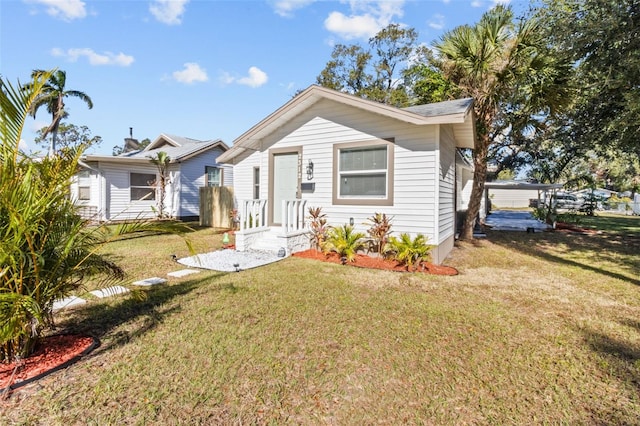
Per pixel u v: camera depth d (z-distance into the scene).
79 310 4.21
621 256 8.72
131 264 7.05
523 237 12.74
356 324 3.84
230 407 2.34
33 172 2.85
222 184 18.52
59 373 2.72
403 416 2.29
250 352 3.13
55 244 2.95
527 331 3.72
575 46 8.69
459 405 2.41
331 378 2.72
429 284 5.64
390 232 7.57
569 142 13.48
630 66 7.84
